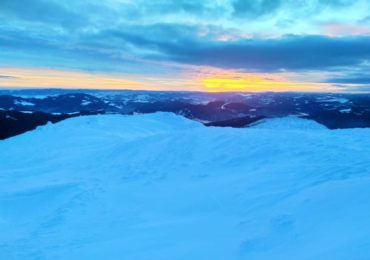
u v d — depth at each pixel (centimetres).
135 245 729
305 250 534
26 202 1226
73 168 1797
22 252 748
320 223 644
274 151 1447
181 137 1936
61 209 1080
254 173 1213
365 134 1792
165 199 1115
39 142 2766
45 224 963
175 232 793
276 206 836
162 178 1383
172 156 1648
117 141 2483
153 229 837
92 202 1134
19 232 923
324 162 1191
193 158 1562
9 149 2598
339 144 1484
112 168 1664
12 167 2031
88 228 899
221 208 947
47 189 1321
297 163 1236
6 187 1455
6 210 1173
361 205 677
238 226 761
